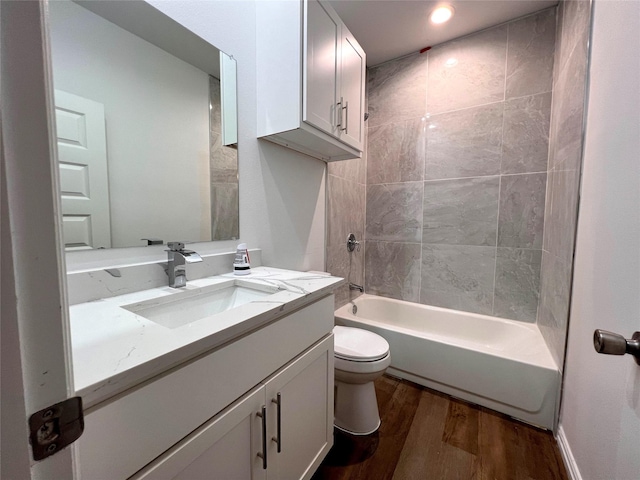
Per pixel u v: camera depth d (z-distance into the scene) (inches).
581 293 43.5
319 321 38.0
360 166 92.7
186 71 40.5
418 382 68.4
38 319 9.3
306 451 36.7
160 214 38.3
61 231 9.9
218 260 44.6
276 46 47.2
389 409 59.5
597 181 39.0
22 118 8.7
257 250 52.1
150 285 35.9
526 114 70.8
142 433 18.1
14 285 8.7
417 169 87.1
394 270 93.5
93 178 31.6
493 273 77.7
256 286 40.0
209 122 43.8
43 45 9.2
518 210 73.3
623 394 28.1
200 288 37.3
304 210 65.3
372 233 97.0
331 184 75.7
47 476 9.6
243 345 25.6
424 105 84.4
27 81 8.8
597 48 41.5
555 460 46.4
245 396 26.3
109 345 19.2
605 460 32.1
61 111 29.0
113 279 32.2
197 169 42.5
